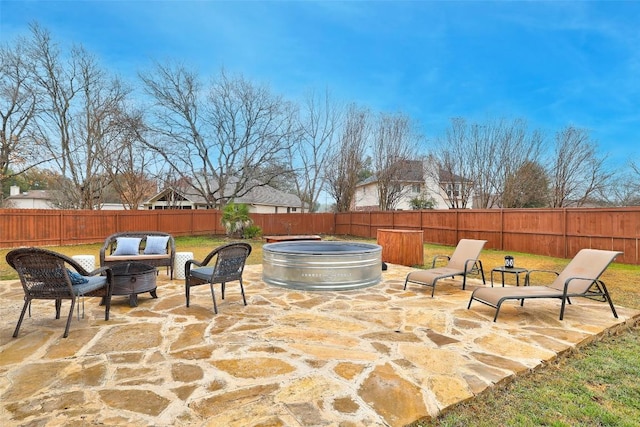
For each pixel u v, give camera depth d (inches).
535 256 424.2
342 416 87.7
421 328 156.4
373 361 120.0
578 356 131.4
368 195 1053.2
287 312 180.9
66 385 102.0
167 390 99.2
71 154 719.7
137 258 257.6
